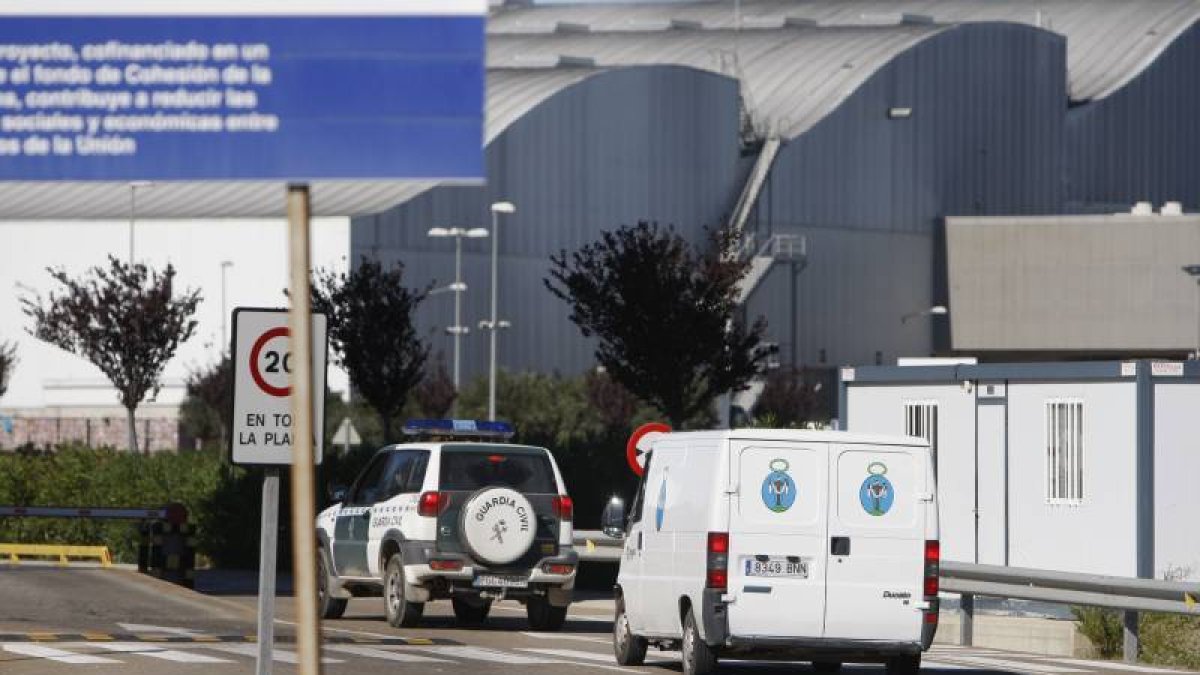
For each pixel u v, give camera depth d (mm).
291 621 98125
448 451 94938
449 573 93688
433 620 103250
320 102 36438
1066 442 108125
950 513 114062
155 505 157125
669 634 75875
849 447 72625
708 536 72125
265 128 36500
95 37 36531
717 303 171250
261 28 36469
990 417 112312
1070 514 107688
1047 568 108625
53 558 159875
